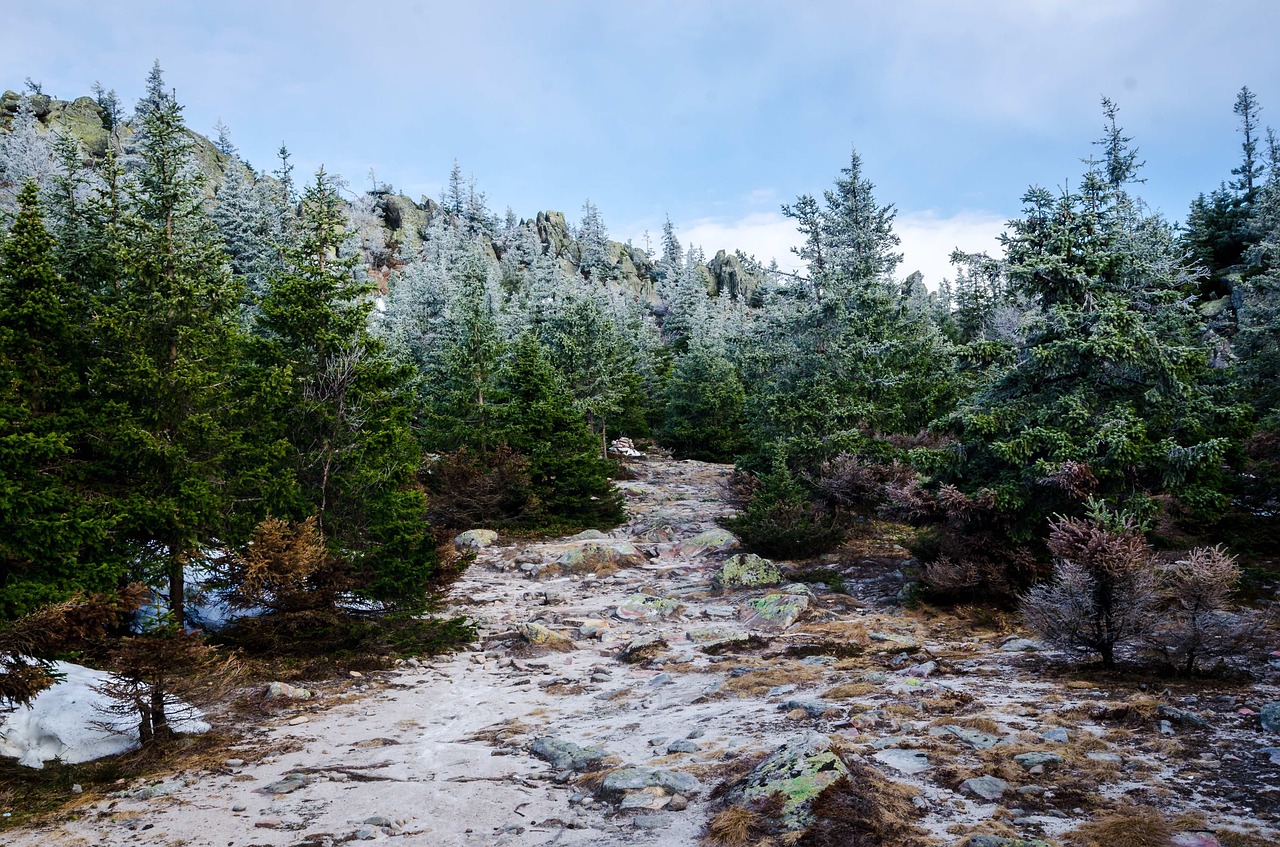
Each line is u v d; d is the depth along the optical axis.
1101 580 8.53
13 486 8.87
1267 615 9.66
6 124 80.88
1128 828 4.30
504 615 15.72
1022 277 14.09
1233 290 33.50
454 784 6.49
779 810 4.81
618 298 81.94
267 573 11.04
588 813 5.51
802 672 9.90
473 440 29.33
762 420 27.81
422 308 50.00
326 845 5.12
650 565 20.69
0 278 11.21
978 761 5.79
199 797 6.31
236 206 57.81
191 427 11.12
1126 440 12.00
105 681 7.80
